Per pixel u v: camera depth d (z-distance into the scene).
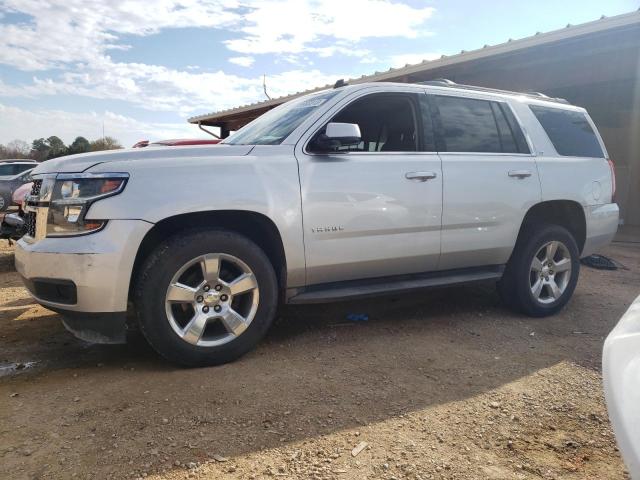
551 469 2.40
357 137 3.64
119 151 3.48
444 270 4.45
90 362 3.59
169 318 3.29
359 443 2.56
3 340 4.07
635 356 1.60
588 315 4.92
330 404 2.95
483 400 3.06
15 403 2.94
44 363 3.58
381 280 4.18
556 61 10.02
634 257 8.27
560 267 4.89
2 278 6.43
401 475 2.31
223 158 3.50
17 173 16.62
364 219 3.88
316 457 2.44
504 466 2.41
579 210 5.04
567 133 5.14
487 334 4.28
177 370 3.40
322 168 3.75
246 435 2.61
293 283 3.76
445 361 3.65
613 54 9.30
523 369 3.54
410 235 4.10
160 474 2.29
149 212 3.20
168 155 3.43
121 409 2.85
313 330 4.29
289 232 3.61
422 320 4.63
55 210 3.26
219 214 3.54
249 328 3.56
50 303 3.28
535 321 4.69
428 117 4.31
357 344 3.96
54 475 2.27
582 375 3.46
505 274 4.77
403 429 2.71
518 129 4.78
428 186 4.13
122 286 3.17
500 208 4.48
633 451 1.42
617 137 13.91
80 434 2.59
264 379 3.27
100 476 2.26
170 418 2.76
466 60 10.08
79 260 3.09
